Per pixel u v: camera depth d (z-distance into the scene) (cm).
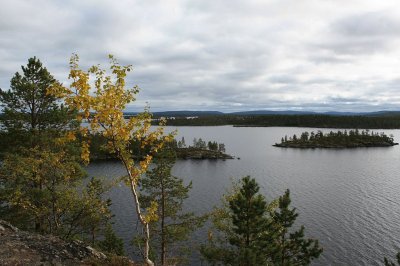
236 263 2125
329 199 10362
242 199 2258
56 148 2434
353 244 6756
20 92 2495
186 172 15688
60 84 1058
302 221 8181
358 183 12862
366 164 18112
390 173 15162
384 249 6519
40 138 2406
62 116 2586
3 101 2517
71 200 2039
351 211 9044
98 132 1114
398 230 7550
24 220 2255
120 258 1459
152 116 1164
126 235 6662
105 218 2591
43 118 2609
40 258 1274
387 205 9662
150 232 2739
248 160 19862
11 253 1270
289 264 2470
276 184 12638
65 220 2195
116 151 1165
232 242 2358
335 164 18112
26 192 2047
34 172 2100
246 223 2283
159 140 1207
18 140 2491
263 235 2366
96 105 1075
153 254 2992
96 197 2212
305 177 14125
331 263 5941
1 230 1534
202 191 11506
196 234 6662
